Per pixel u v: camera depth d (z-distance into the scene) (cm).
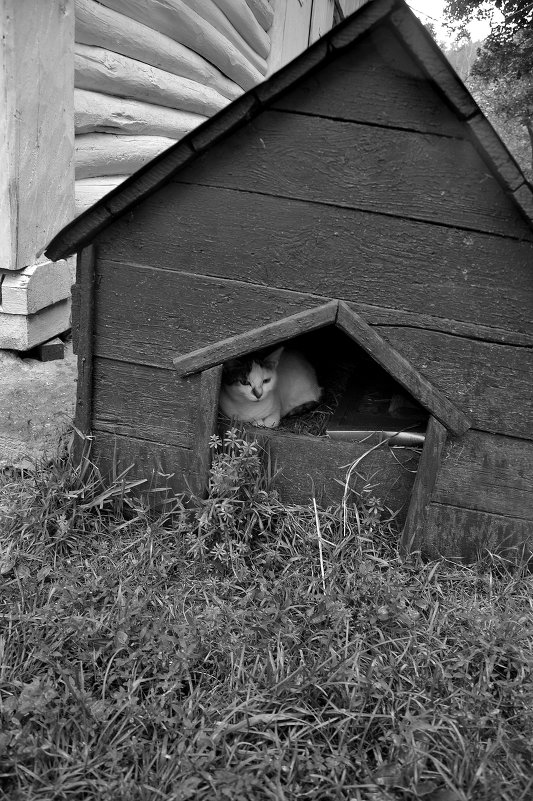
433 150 220
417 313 241
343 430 288
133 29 420
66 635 213
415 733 192
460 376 246
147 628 213
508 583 259
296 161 229
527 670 211
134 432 277
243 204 238
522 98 1277
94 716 184
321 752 188
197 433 269
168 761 177
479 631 224
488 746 184
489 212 224
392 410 318
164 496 283
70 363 361
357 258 238
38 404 325
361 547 261
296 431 308
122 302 261
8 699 187
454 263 232
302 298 246
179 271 252
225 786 169
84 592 228
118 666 204
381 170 225
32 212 321
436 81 202
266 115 224
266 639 217
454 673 210
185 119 530
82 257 255
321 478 279
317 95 220
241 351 253
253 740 188
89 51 383
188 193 240
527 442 251
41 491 272
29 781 171
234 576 253
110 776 171
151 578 244
